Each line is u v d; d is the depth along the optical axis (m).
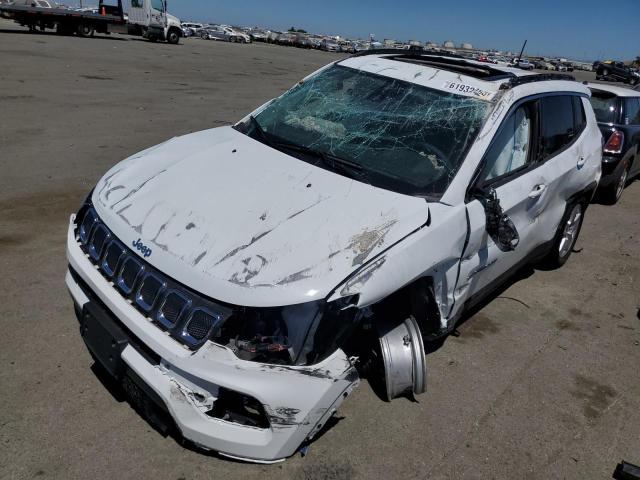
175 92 14.67
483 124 3.56
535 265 5.70
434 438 3.09
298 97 4.21
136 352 2.59
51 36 31.02
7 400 2.98
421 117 3.69
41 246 4.80
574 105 4.92
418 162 3.41
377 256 2.69
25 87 12.85
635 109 8.45
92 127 9.49
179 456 2.75
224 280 2.47
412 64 4.19
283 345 2.42
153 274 2.63
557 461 3.05
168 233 2.75
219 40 57.72
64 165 7.14
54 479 2.54
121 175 3.35
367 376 3.39
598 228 7.19
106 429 2.87
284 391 2.41
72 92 12.91
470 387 3.58
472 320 4.46
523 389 3.64
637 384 3.86
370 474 2.78
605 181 7.97
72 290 3.02
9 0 33.25
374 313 2.99
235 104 13.63
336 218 2.85
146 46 31.75
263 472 2.71
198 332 2.45
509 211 3.74
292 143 3.68
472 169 3.37
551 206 4.57
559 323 4.59
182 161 3.41
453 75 3.96
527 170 4.05
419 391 3.17
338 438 2.99
